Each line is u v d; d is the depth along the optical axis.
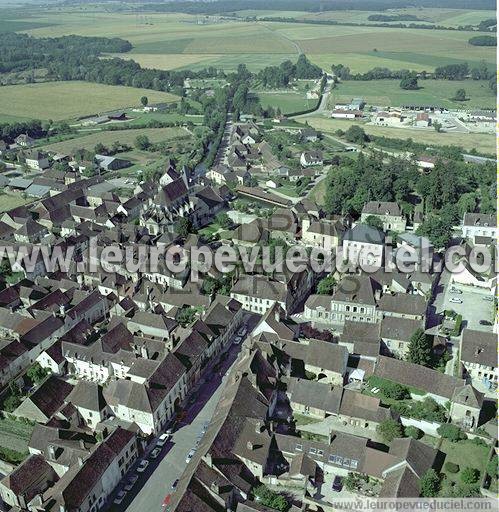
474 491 124.62
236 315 194.00
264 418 144.88
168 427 150.25
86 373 172.25
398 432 141.00
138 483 132.75
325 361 164.25
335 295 195.50
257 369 154.25
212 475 124.00
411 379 158.25
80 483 121.12
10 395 161.88
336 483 130.25
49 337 184.12
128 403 146.12
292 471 130.50
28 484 126.25
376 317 193.38
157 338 184.62
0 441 145.50
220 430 132.75
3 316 192.88
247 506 117.56
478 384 164.75
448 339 185.25
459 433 142.12
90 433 147.00
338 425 148.50
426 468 128.50
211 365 176.25
